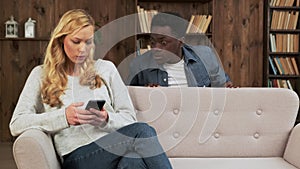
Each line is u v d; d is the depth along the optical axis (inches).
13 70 204.2
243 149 99.0
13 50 203.8
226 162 93.0
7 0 202.7
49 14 204.7
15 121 78.8
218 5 204.7
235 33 206.2
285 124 100.0
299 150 89.5
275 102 100.7
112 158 78.5
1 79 203.9
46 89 82.7
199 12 204.7
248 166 89.4
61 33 82.7
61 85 83.2
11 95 204.5
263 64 206.4
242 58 207.0
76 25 82.3
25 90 83.6
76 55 83.3
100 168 78.7
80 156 79.6
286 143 99.1
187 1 201.8
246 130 99.5
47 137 78.5
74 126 82.1
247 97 100.6
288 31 200.1
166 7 203.3
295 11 201.0
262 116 100.3
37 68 86.4
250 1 205.6
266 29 201.3
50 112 79.2
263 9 205.9
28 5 203.8
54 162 76.8
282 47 201.0
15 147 71.6
